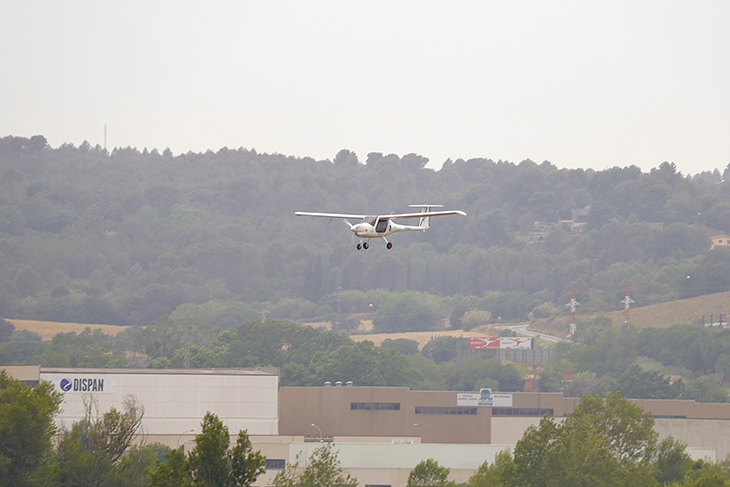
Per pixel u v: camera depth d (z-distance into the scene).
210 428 151.62
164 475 147.88
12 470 189.12
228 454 151.50
